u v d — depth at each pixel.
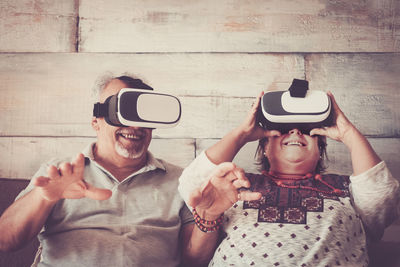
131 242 1.07
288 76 1.45
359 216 1.05
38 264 1.06
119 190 1.14
